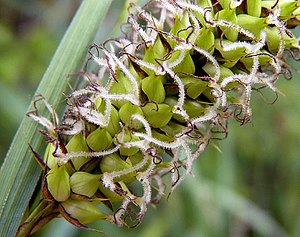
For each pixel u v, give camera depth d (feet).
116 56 0.26
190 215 0.50
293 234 0.58
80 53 0.28
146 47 0.25
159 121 0.25
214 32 0.25
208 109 0.25
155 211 0.52
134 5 0.28
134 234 0.53
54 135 0.25
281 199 0.60
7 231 0.26
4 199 0.26
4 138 0.53
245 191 0.59
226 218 0.52
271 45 0.26
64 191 0.25
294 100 0.59
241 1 0.25
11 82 0.61
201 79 0.25
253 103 0.58
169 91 0.25
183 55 0.25
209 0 0.25
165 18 0.26
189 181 0.48
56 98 0.27
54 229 0.44
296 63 0.45
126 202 0.26
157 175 0.28
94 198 0.25
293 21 0.27
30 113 0.26
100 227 0.50
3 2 0.72
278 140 0.59
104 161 0.25
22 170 0.26
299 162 0.60
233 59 0.25
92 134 0.25
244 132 0.58
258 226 0.54
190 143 0.26
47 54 0.64
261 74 0.26
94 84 0.25
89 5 0.28
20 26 0.72
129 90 0.25
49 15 0.69
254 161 0.60
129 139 0.25
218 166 0.51
